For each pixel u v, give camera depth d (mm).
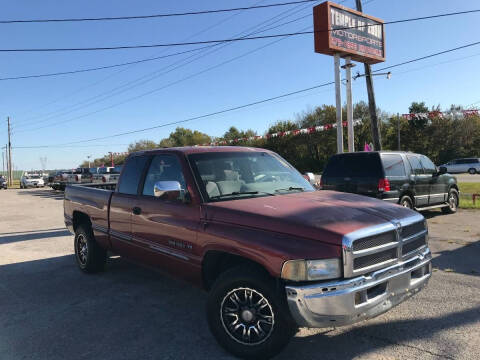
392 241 3213
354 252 2881
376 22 15938
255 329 3176
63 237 9484
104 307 4609
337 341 3523
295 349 3396
